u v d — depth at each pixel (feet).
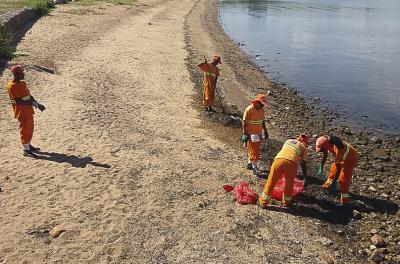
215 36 119.75
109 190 31.07
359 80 84.07
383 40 131.44
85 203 29.25
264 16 175.73
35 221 26.84
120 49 77.97
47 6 111.34
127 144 39.27
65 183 31.35
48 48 69.77
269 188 30.73
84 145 37.86
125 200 30.09
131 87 57.11
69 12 111.96
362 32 145.48
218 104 56.39
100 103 49.08
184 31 115.55
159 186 32.53
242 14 179.32
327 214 31.58
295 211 31.50
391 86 80.59
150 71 66.59
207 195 32.19
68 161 34.60
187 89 60.23
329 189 34.04
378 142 51.85
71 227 26.61
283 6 214.07
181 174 34.86
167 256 25.29
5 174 31.68
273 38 126.93
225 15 174.19
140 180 33.06
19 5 101.19
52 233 25.79
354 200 33.94
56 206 28.60
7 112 42.55
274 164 30.48
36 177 31.73
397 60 103.81
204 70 51.11
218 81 70.08
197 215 29.48
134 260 24.66
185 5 187.93
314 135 50.88
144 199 30.55
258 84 73.87
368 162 44.24
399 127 59.31
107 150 37.40
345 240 28.84
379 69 94.02
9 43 63.41
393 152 48.62
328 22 166.61
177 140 41.93
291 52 108.06
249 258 25.88
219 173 35.94
